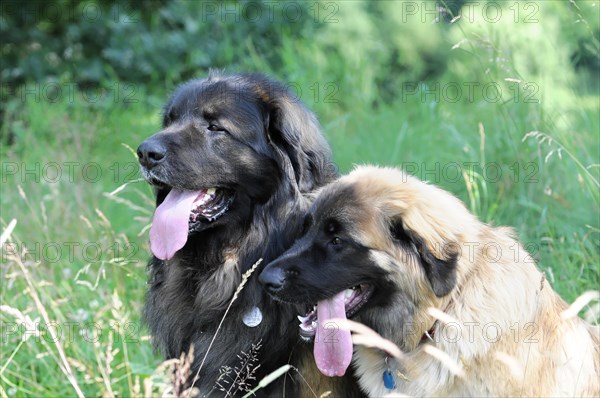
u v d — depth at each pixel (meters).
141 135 3.92
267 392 2.50
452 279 2.29
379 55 5.11
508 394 2.33
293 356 2.48
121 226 3.29
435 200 2.36
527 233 3.01
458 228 2.35
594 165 2.78
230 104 2.49
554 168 3.13
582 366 2.38
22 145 3.92
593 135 3.17
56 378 2.73
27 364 2.76
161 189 2.57
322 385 2.49
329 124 3.78
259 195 2.51
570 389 2.37
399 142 3.49
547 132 3.10
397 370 2.40
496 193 3.13
